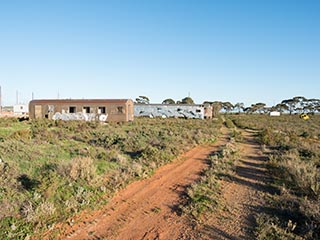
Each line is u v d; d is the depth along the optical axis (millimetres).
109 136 20766
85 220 7863
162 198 9797
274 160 14742
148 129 28844
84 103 44500
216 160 15453
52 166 11219
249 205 9094
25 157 12719
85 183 9977
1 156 12438
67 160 12117
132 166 12664
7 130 25375
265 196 9852
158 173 12969
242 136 30094
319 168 12828
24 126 30625
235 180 11906
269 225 7328
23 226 7035
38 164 11664
